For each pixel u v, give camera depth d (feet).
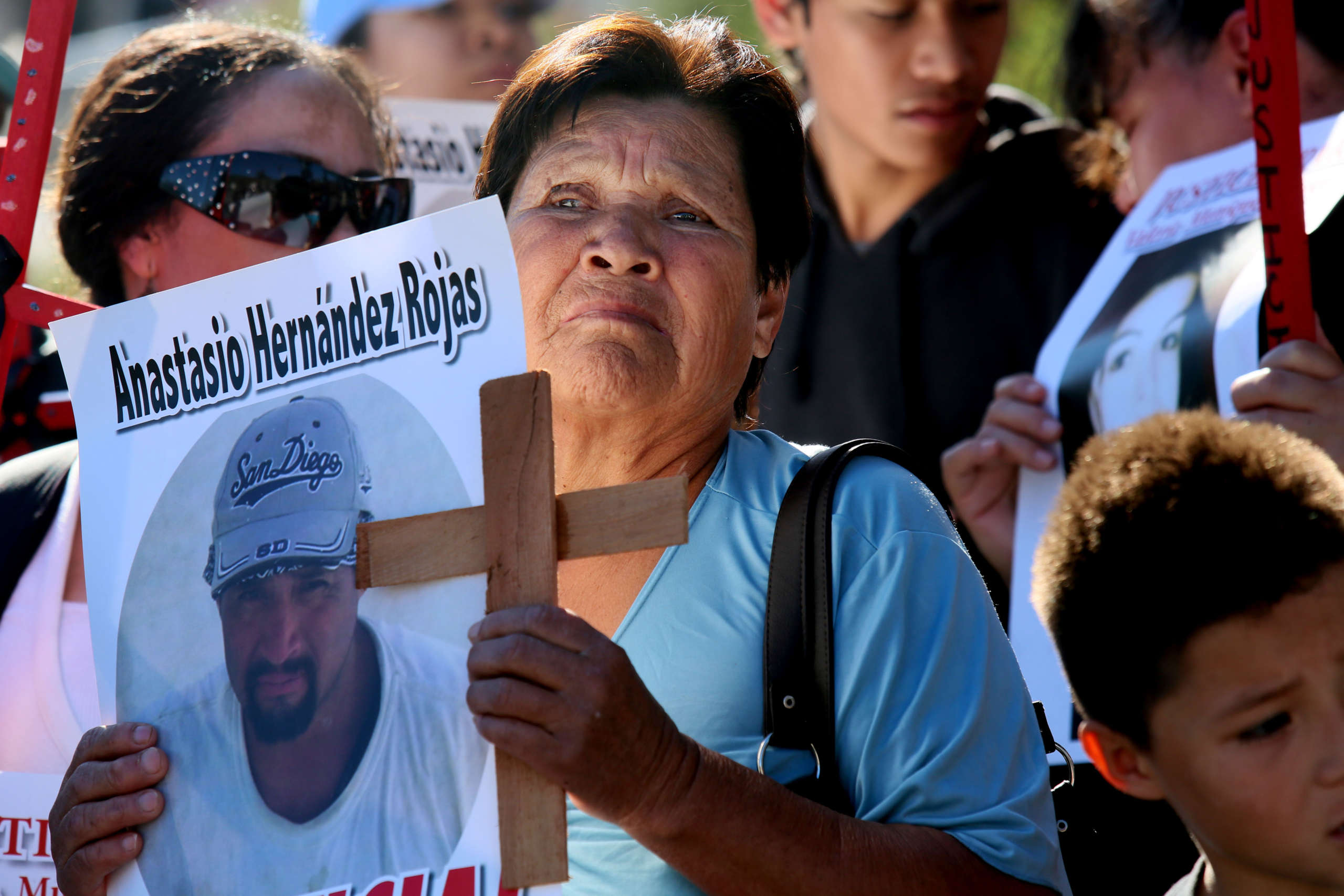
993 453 18.99
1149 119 22.47
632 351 11.71
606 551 9.46
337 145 19.81
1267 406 14.97
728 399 12.67
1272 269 14.97
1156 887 16.16
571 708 8.97
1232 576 11.98
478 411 10.36
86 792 10.85
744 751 11.10
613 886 10.95
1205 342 16.53
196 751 10.83
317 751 10.37
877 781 10.68
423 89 27.04
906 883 9.83
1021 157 24.25
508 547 9.59
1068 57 23.95
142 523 11.53
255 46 20.13
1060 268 23.43
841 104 24.81
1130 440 13.66
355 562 10.54
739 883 9.70
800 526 11.41
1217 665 12.02
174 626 11.20
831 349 25.08
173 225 19.16
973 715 10.75
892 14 24.06
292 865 10.21
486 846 9.57
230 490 11.26
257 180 19.08
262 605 10.87
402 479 10.50
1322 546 12.01
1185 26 21.75
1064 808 13.07
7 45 39.68
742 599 11.58
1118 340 17.89
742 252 12.48
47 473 15.62
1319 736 11.74
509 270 10.42
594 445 12.41
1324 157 16.74
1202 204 18.19
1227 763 12.05
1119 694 12.81
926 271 24.35
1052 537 13.76
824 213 25.27
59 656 14.38
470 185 22.93
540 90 12.87
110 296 19.72
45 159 14.44
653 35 12.94
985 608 11.51
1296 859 11.87
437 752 9.89
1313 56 19.39
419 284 10.74
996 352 23.81
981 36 24.18
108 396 11.90
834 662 11.02
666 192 12.36
